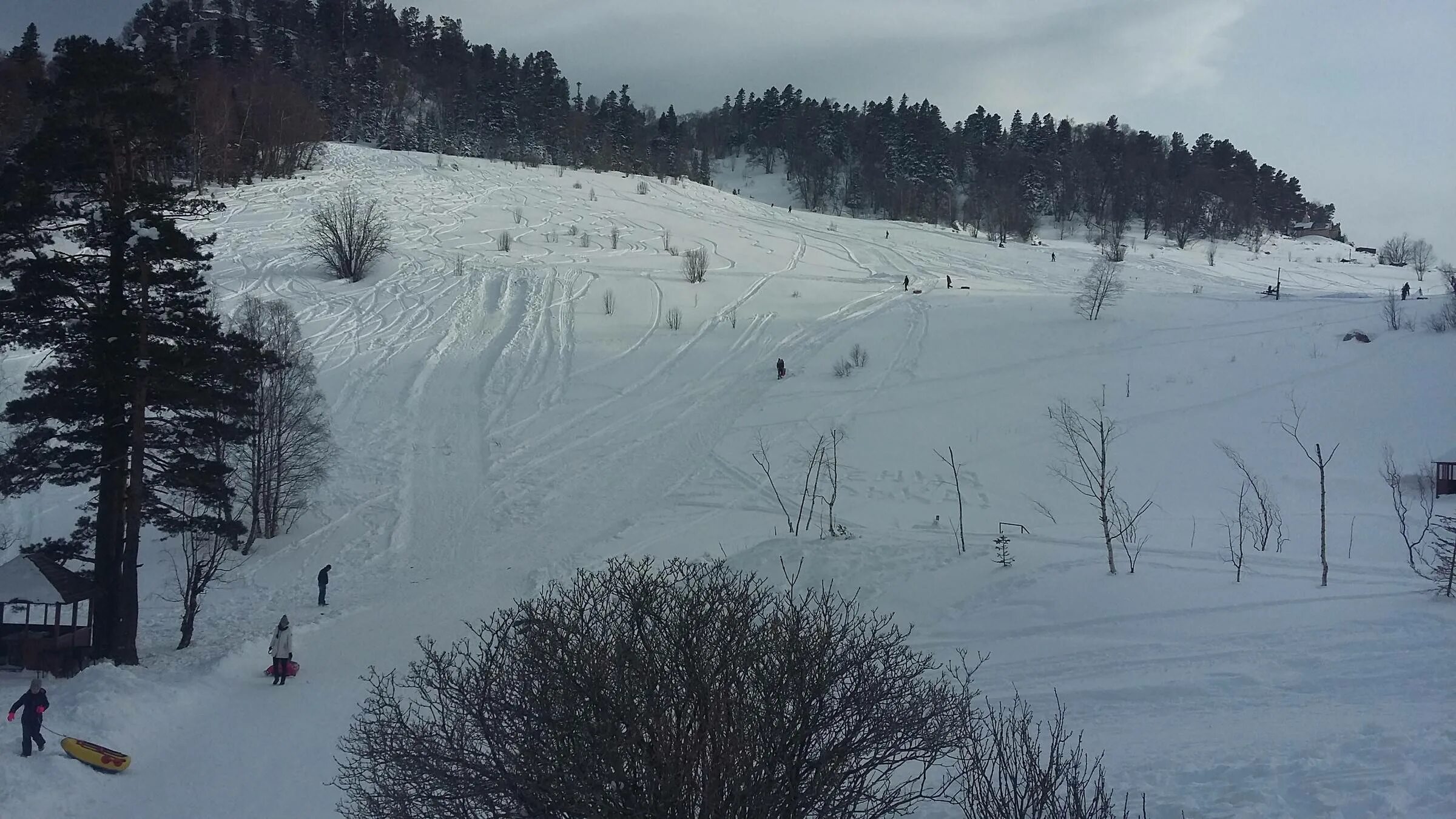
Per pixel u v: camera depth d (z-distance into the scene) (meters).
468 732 8.26
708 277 67.88
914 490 34.16
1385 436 35.75
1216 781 10.45
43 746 14.59
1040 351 49.97
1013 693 15.60
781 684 7.95
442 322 54.50
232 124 92.81
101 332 21.86
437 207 87.25
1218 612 19.14
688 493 35.19
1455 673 13.69
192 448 24.39
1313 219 160.88
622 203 99.81
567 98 168.75
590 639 8.02
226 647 22.42
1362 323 50.47
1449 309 47.44
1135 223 131.12
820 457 37.44
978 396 43.91
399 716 9.43
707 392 46.12
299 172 95.62
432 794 8.15
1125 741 12.49
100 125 21.75
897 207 131.12
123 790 14.05
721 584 9.84
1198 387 43.03
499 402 44.97
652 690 7.70
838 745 8.18
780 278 69.50
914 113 167.38
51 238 22.28
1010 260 84.31
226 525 24.67
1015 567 23.39
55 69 23.12
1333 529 27.14
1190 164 153.50
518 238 77.38
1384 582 20.89
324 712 17.61
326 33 159.50
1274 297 62.34
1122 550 25.00
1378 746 10.77
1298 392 41.25
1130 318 55.12
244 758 15.29
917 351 50.91
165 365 22.14
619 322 56.12
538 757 7.69
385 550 31.59
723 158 185.75
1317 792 9.61
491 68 168.38
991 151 158.25
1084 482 33.97
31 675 21.59
